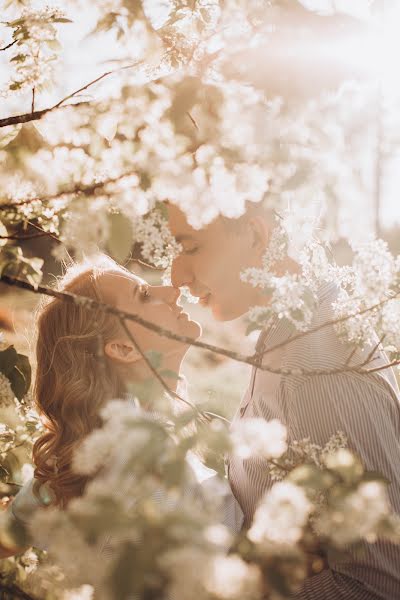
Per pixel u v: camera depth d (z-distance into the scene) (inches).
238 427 38.7
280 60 45.6
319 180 46.1
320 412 63.1
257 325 52.0
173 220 69.1
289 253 58.4
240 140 45.1
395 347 55.3
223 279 71.7
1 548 63.1
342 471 40.3
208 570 30.5
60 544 33.9
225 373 266.4
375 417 62.6
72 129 49.0
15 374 57.1
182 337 46.2
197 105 46.2
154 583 29.8
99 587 34.7
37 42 55.2
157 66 56.1
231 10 49.4
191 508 33.0
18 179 47.0
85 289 78.4
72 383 74.4
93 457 35.4
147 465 34.1
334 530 37.5
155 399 41.1
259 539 35.6
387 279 49.5
